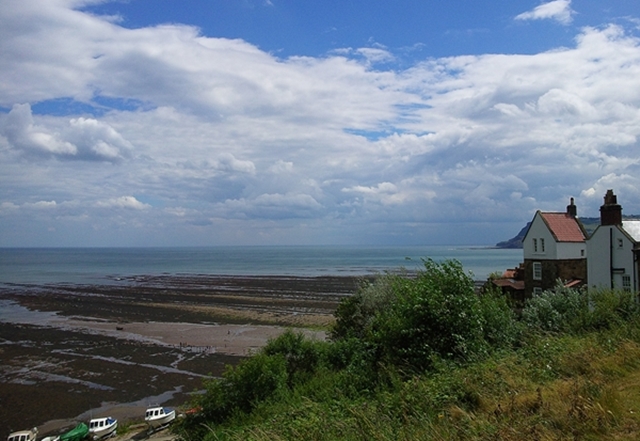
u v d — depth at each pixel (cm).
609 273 3375
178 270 17762
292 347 2320
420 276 1811
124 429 3105
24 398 3612
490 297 1747
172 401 3528
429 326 1558
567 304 1873
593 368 1095
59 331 5959
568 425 796
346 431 1008
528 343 1473
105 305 8244
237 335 5572
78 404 3506
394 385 1371
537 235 3881
